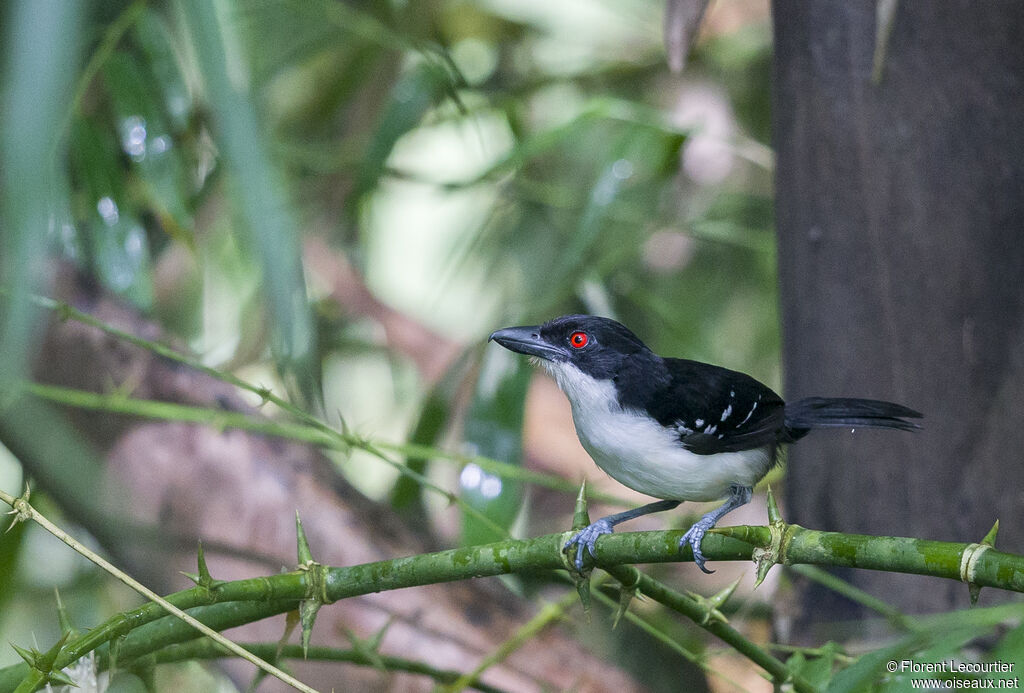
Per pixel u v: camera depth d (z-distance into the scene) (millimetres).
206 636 5840
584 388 7613
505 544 5625
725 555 5398
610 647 9867
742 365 13906
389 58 12258
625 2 13500
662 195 11977
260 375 11984
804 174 7699
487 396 9734
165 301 11633
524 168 12812
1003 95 7230
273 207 5938
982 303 7238
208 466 8648
